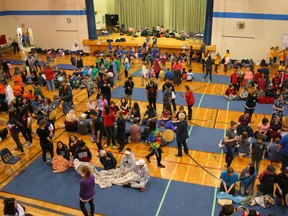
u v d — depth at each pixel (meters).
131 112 11.97
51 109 11.25
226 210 5.74
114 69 16.20
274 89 14.00
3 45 24.88
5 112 13.67
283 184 7.35
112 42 22.86
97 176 8.64
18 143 9.98
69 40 24.14
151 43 22.39
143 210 7.44
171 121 11.06
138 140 10.59
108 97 12.43
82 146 8.76
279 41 19.33
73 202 7.80
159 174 8.84
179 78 16.12
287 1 18.36
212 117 12.40
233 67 19.72
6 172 9.16
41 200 7.92
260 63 20.05
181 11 24.86
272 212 7.30
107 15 26.33
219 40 20.38
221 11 19.67
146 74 16.77
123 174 8.49
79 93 15.49
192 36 23.16
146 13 25.97
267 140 10.20
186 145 9.62
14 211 6.07
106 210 7.45
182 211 7.39
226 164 9.23
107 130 10.08
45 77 15.87
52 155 9.46
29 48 24.89
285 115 12.39
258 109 13.16
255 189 8.11
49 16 23.91
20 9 24.56
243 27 19.64
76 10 22.95
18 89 13.78
